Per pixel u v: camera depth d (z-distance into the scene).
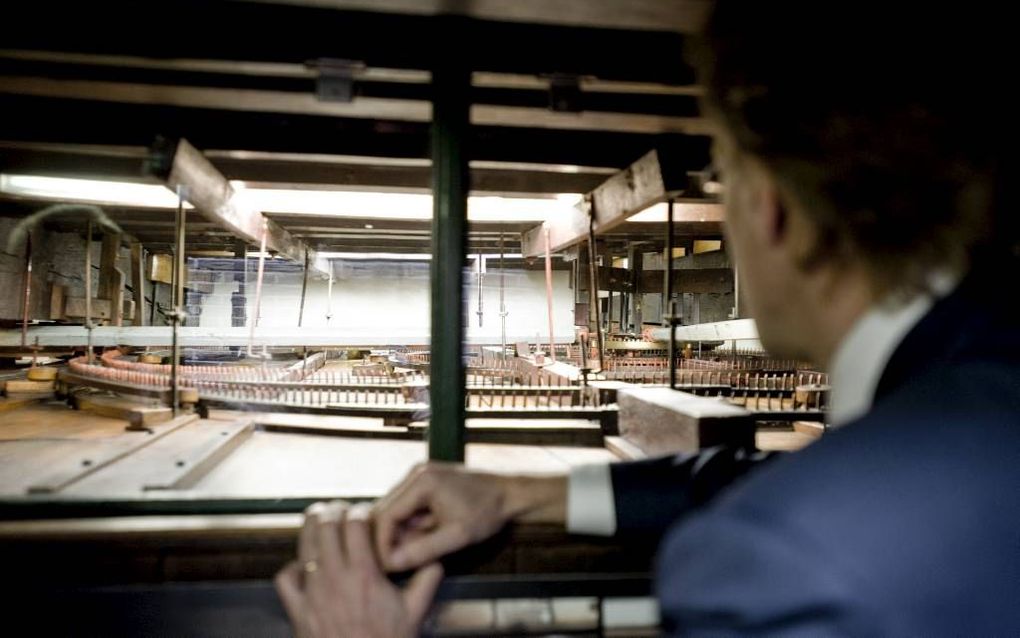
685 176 1.85
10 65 1.44
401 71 1.40
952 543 0.31
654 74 1.50
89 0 1.34
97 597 1.21
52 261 5.56
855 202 0.37
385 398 2.93
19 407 3.11
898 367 0.39
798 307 0.46
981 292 0.38
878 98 0.36
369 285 8.09
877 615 0.29
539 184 2.43
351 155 1.83
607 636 1.30
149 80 1.49
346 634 0.68
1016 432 0.33
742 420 1.67
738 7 0.42
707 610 0.33
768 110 0.40
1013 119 0.35
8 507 1.24
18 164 2.08
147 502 1.28
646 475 0.87
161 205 2.88
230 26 1.36
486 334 5.80
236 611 1.24
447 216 1.33
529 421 2.45
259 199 3.00
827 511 0.32
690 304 7.84
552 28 1.46
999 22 0.36
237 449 2.32
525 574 1.28
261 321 7.83
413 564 0.76
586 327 5.39
